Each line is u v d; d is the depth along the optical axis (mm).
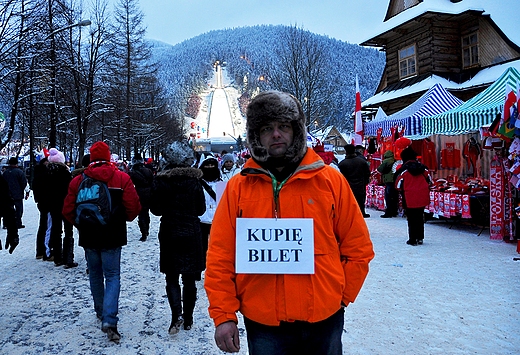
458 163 12711
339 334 1961
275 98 1911
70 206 4016
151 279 5961
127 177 4016
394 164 11688
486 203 8750
